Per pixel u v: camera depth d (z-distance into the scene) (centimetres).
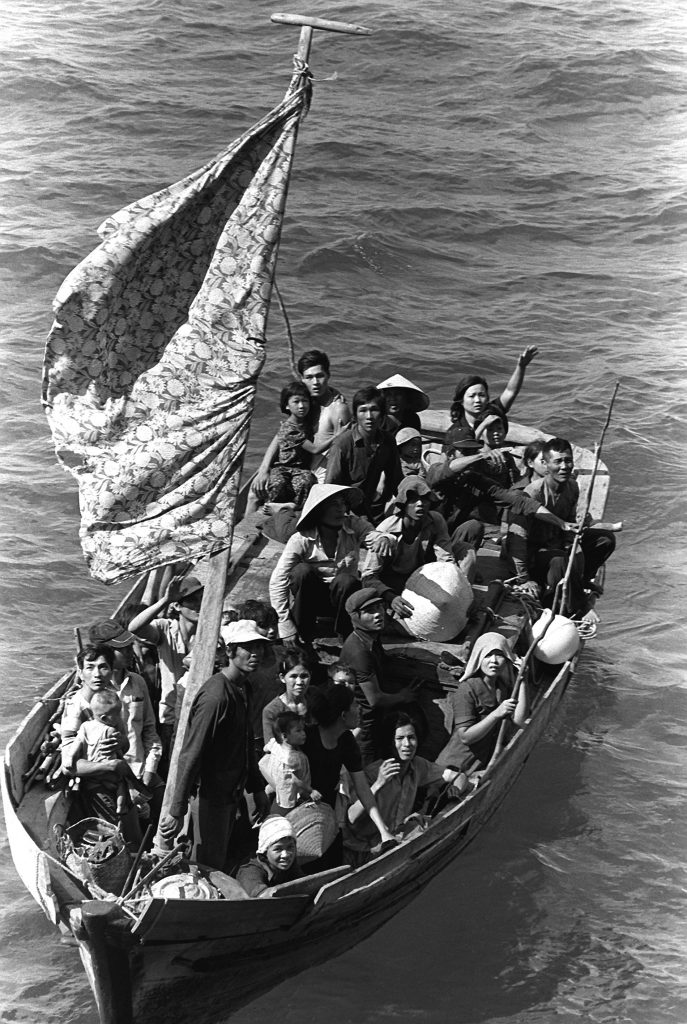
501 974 1115
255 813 1073
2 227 2464
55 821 1050
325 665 1211
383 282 2386
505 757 1191
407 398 1477
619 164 2902
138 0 3709
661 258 2531
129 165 2762
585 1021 1072
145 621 1152
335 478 1330
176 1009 1016
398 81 3238
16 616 1516
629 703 1447
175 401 1095
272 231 1115
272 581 1214
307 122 2969
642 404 2045
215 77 3219
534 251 2542
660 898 1199
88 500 1070
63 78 3145
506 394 1527
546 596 1423
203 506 1074
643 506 1806
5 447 1848
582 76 3253
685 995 1097
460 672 1233
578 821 1284
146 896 970
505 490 1405
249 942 1000
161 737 1153
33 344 2111
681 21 3672
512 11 3675
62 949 1129
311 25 1127
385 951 1136
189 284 1117
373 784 1105
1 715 1350
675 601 1620
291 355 1491
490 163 2856
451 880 1210
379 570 1252
